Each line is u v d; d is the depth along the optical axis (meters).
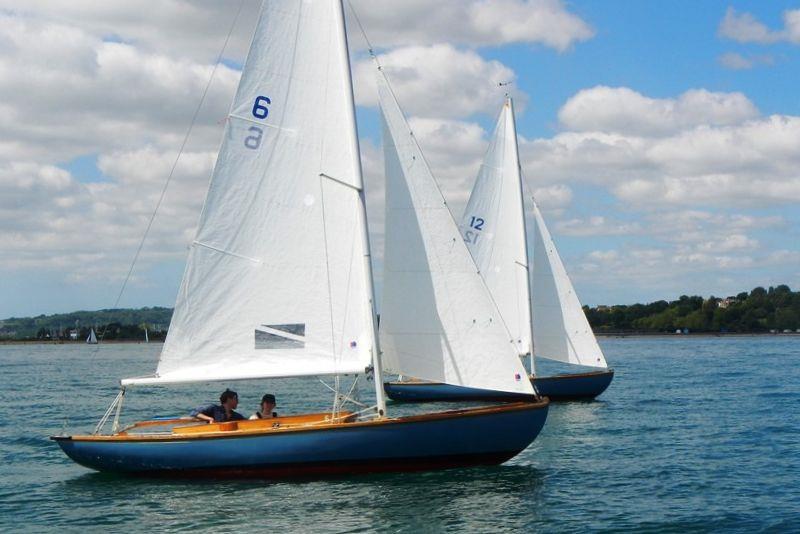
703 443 25.50
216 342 19.34
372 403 37.84
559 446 24.88
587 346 39.75
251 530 15.34
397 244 19.89
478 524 15.70
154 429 28.59
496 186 39.34
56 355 124.69
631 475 20.39
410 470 18.72
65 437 19.00
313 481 18.41
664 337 178.12
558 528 15.66
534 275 40.44
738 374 58.75
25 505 17.52
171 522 15.94
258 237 19.45
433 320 19.67
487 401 36.66
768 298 173.38
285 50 19.47
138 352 142.25
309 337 19.27
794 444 25.27
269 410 19.80
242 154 19.45
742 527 15.82
